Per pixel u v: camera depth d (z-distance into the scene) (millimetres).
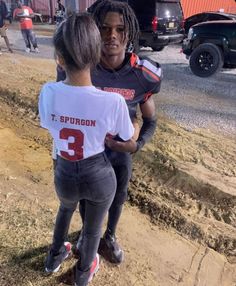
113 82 2357
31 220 3496
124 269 3131
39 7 26219
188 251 3619
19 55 11883
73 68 1939
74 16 1909
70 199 2309
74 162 2146
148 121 2596
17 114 6391
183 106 7172
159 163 4879
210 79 9828
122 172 2629
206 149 5344
